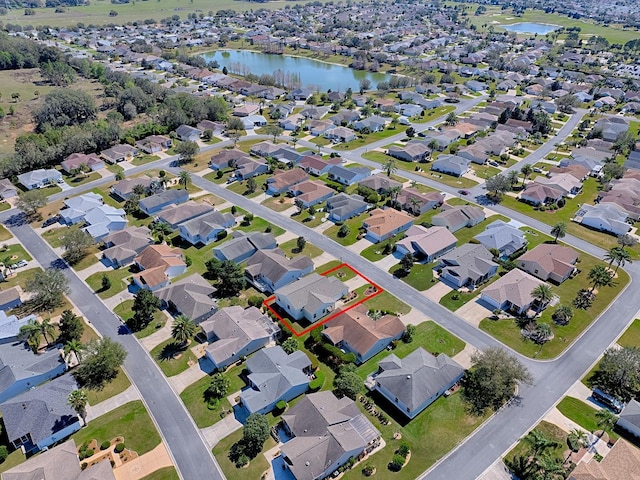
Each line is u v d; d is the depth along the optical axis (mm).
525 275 105375
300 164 172750
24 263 116500
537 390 80938
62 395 76625
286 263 110000
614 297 104312
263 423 69562
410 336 91188
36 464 65312
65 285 104375
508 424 74500
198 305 96500
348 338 88688
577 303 101938
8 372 80688
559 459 67438
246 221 134375
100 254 121188
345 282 108812
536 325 94562
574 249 122375
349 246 123250
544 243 122000
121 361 84375
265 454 69812
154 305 96000
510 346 90375
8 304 100812
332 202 141125
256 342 88562
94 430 73875
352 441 68312
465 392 80375
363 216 137875
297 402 78562
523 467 66750
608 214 134000
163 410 77438
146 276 105938
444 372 80500
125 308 101500
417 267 114500
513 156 185375
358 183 155875
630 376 78812
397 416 75938
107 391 81125
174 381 83062
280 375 78938
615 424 74375
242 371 84938
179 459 69312
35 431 70812
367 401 78375
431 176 166500
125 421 75438
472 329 94750
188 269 114312
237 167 169375
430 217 137000
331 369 85250
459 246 120062
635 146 188500
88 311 100688
